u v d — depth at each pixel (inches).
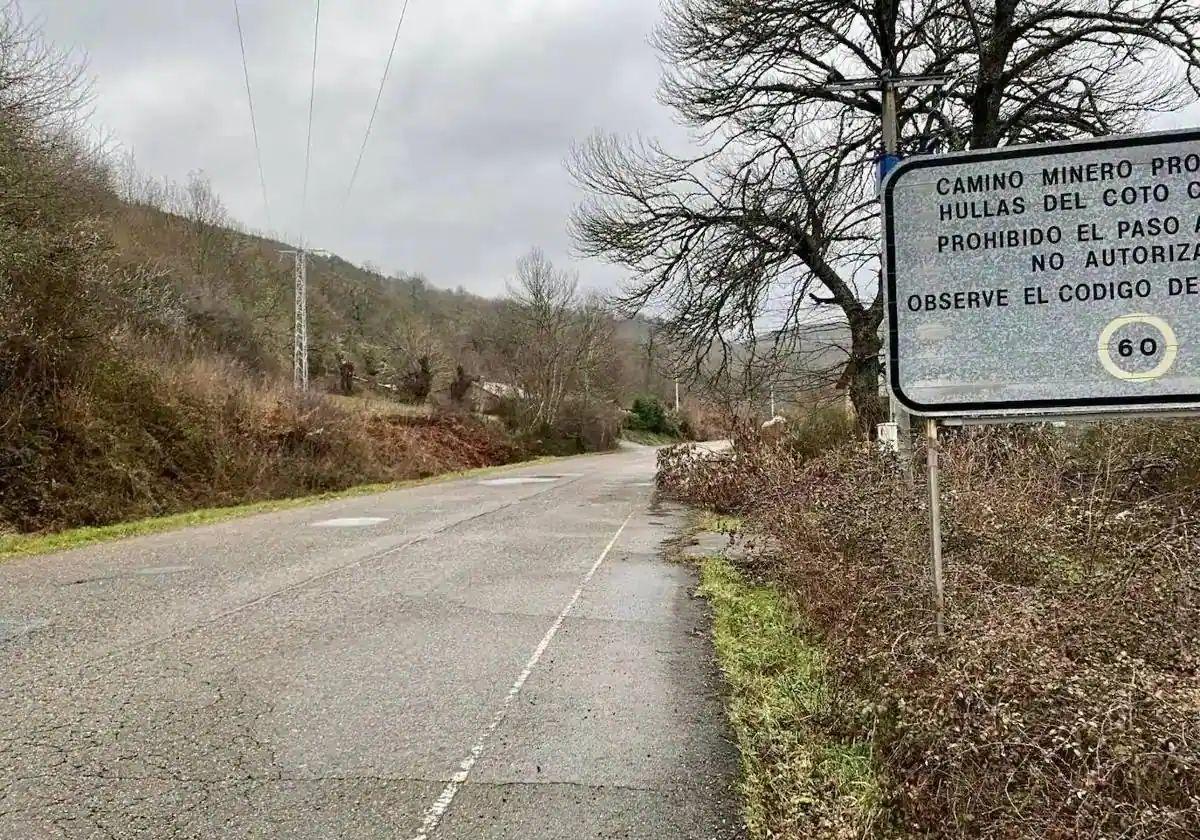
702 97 675.4
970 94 578.2
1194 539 149.4
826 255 633.6
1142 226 126.0
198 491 626.2
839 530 204.8
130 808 128.8
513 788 135.5
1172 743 91.4
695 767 142.9
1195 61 500.1
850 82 389.4
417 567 331.0
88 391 575.2
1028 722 101.3
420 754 148.9
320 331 1779.0
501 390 1743.4
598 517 502.6
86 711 170.6
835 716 150.9
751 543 303.9
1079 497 221.5
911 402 134.9
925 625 135.6
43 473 514.9
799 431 556.7
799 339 613.6
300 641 222.4
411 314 2313.0
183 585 297.4
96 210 803.4
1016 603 135.9
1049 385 129.2
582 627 236.2
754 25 629.0
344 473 800.3
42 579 311.6
